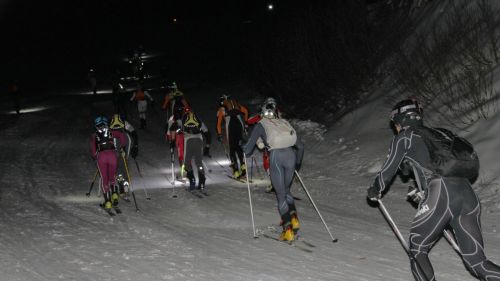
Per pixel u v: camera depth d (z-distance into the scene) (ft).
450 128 47.11
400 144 20.11
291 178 30.27
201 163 45.32
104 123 39.73
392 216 35.35
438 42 55.57
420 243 19.80
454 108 49.03
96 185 48.88
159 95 130.93
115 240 30.91
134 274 24.80
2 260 27.32
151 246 29.55
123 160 42.09
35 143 75.20
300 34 75.72
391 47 67.10
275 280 23.63
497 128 42.63
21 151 68.90
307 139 65.26
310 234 31.45
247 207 39.27
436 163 19.52
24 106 122.83
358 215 35.94
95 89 134.92
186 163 45.24
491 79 47.26
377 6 75.87
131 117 100.99
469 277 23.57
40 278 24.50
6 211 39.11
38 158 63.67
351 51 70.08
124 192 42.91
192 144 44.91
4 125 94.89
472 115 46.62
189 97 117.70
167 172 55.21
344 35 71.10
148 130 86.53
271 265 25.85
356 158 53.01
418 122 20.31
